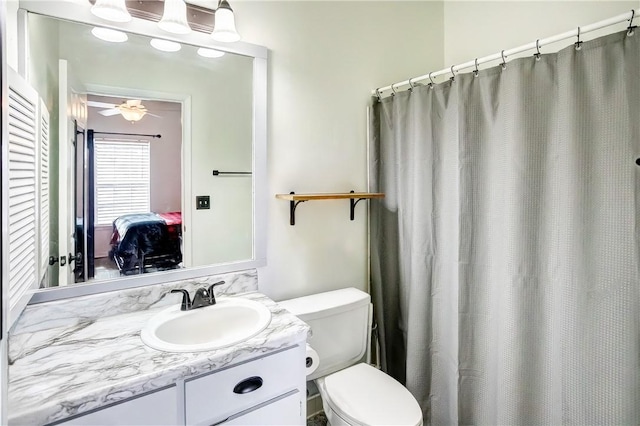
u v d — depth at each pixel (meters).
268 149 1.68
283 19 1.70
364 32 2.00
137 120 1.37
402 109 1.86
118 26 1.30
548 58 1.27
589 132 1.17
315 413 1.87
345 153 1.95
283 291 1.76
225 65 1.55
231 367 1.04
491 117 1.45
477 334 1.55
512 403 1.39
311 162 1.82
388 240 1.99
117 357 0.99
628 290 1.11
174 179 1.46
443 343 1.69
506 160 1.39
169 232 1.45
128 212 1.36
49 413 0.78
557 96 1.25
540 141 1.31
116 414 0.87
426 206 1.73
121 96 1.34
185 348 1.03
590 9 1.66
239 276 1.59
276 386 1.14
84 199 1.28
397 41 2.15
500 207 1.43
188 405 0.97
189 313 1.31
